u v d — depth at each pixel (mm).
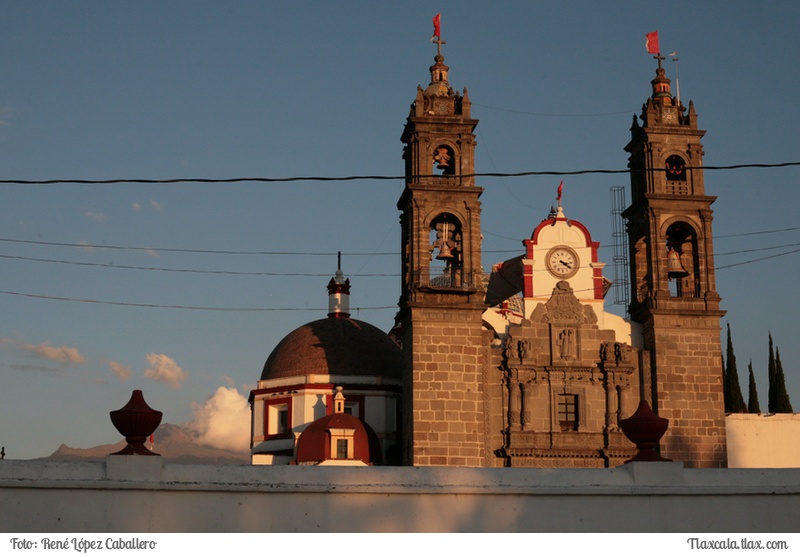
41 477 29688
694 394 73375
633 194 79625
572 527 31734
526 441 71562
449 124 74750
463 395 70250
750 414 78188
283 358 83875
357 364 82250
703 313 74500
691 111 78188
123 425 31234
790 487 32594
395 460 80062
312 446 75375
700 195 76500
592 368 73625
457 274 74750
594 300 75188
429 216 73188
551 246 75938
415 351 70375
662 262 75375
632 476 32406
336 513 30828
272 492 30641
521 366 72938
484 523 31422
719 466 72312
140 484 30047
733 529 32219
